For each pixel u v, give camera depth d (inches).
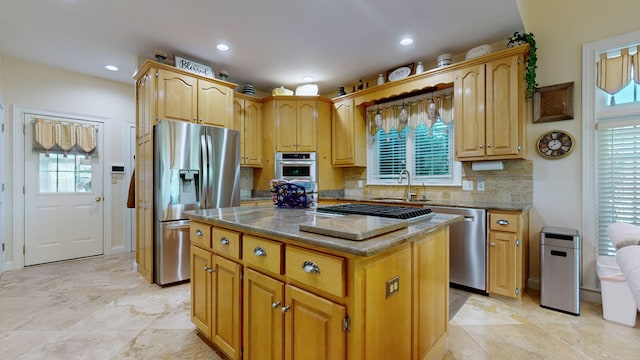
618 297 84.4
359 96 157.3
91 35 110.9
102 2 90.0
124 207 165.9
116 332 80.2
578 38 103.2
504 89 107.0
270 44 119.6
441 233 68.5
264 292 56.4
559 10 106.3
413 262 57.1
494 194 121.4
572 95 103.5
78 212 151.7
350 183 177.8
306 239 46.6
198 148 123.2
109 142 160.4
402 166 155.3
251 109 164.6
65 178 148.1
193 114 126.9
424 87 129.8
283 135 164.4
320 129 167.3
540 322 85.6
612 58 97.1
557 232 93.8
